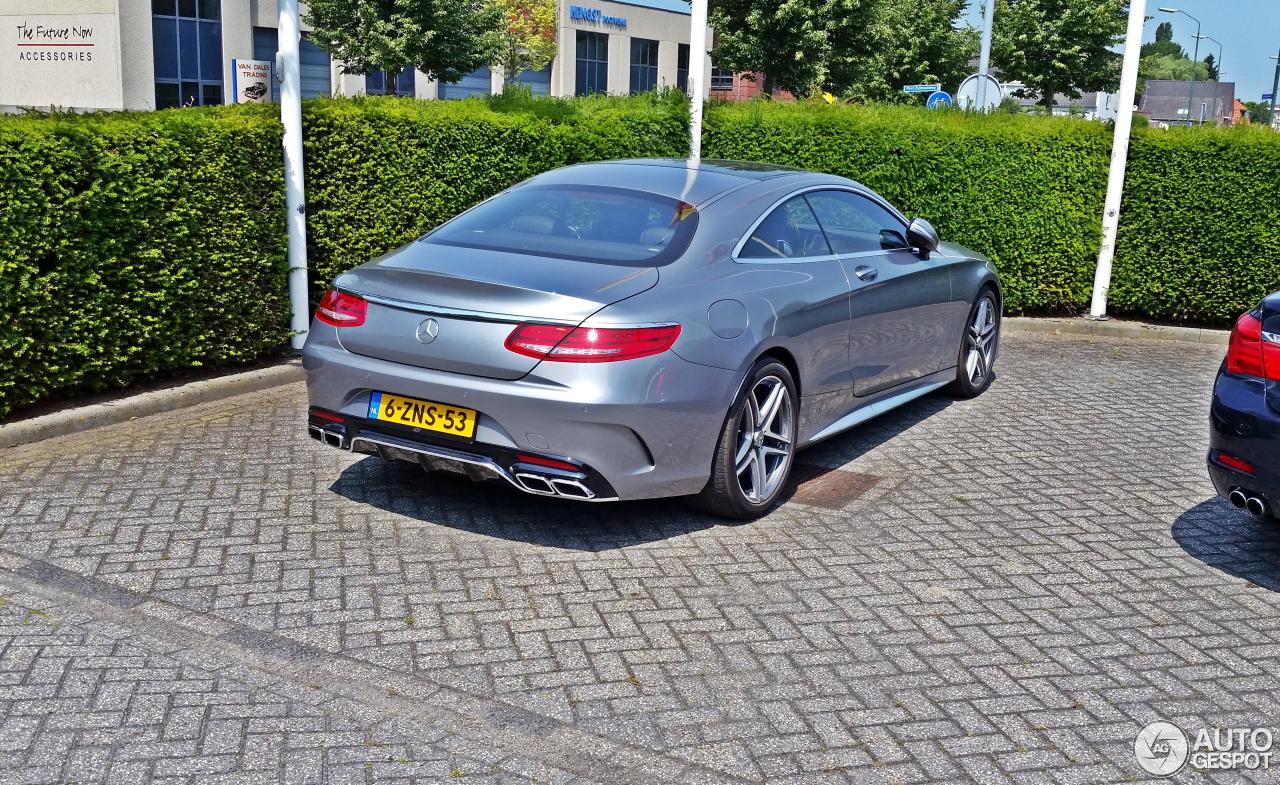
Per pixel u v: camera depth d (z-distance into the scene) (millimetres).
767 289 5246
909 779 3230
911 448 6535
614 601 4348
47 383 6297
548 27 46812
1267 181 10016
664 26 57656
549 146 9148
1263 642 4180
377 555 4703
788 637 4094
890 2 32750
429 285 4691
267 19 38938
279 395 7230
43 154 6027
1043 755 3377
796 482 5875
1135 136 10406
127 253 6586
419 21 28953
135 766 3154
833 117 10180
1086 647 4094
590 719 3498
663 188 5570
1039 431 6977
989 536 5172
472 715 3498
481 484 5594
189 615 4102
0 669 3656
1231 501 4703
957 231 10391
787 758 3312
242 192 7309
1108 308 11062
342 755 3250
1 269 5883
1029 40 36094
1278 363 4480
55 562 4504
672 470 4766
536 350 4469
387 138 8203
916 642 4090
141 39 35969
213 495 5332
